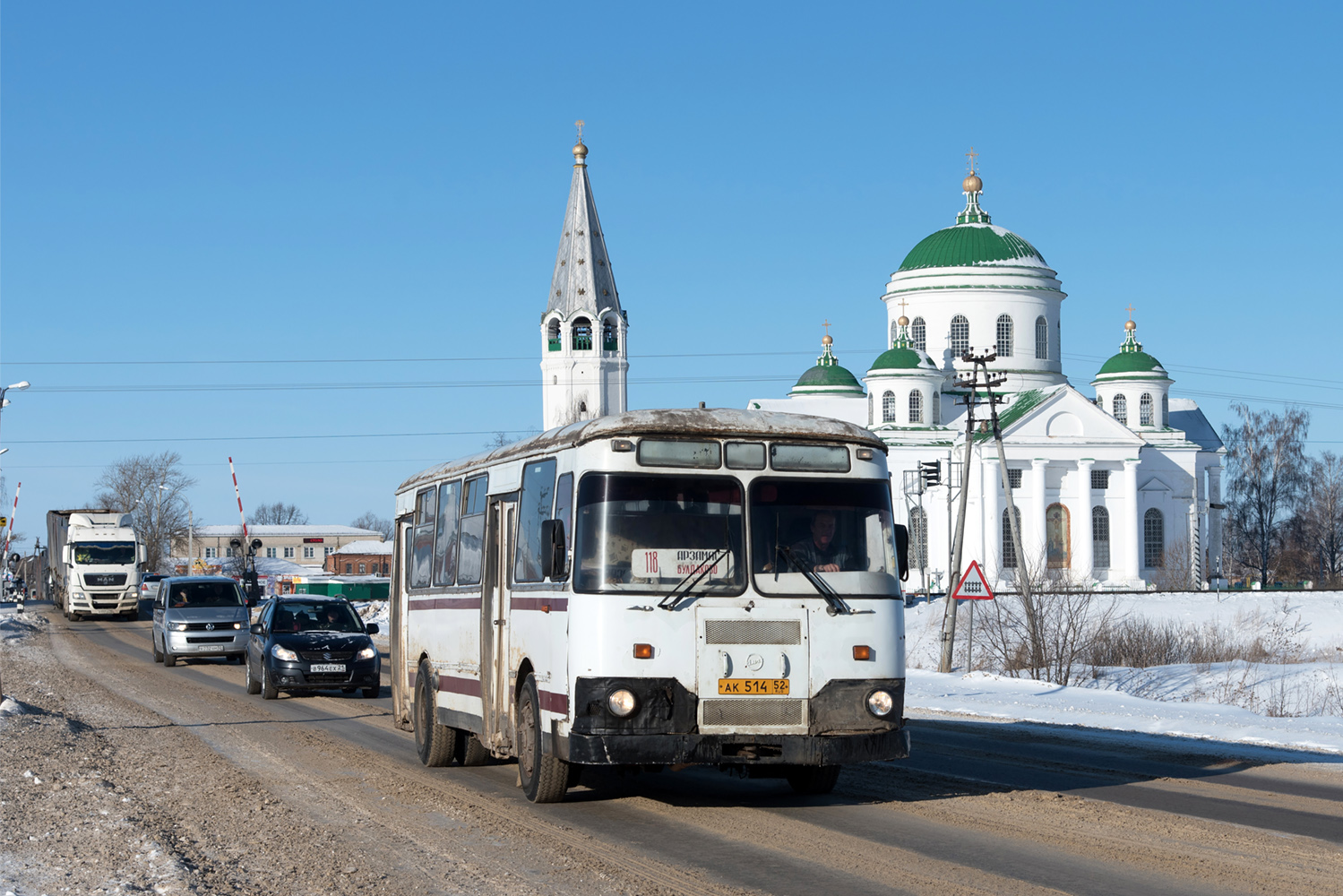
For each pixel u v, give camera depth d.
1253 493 103.44
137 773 14.59
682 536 11.34
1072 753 16.30
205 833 10.87
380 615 62.88
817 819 11.34
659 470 11.41
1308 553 103.00
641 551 11.25
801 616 11.35
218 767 15.04
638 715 11.00
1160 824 11.03
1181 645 40.56
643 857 9.70
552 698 11.65
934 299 90.62
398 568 18.83
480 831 10.88
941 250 91.44
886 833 10.64
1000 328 90.38
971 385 40.09
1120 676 32.00
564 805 12.20
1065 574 77.12
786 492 11.61
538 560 12.38
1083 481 83.75
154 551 124.56
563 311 80.44
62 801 12.54
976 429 84.81
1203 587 81.94
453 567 15.25
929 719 20.95
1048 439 82.56
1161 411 90.44
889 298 92.88
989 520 81.81
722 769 12.21
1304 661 38.72
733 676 11.16
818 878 8.98
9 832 10.91
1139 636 38.78
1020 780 13.83
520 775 12.99
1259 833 10.62
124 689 26.53
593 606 11.10
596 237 81.38
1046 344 91.44
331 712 22.08
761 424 11.70
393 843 10.36
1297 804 12.18
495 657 13.64
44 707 22.30
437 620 15.68
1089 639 37.94
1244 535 106.12
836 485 11.73
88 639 47.78
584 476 11.43
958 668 37.66
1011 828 10.87
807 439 11.73
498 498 13.80
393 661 18.77
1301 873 9.13
